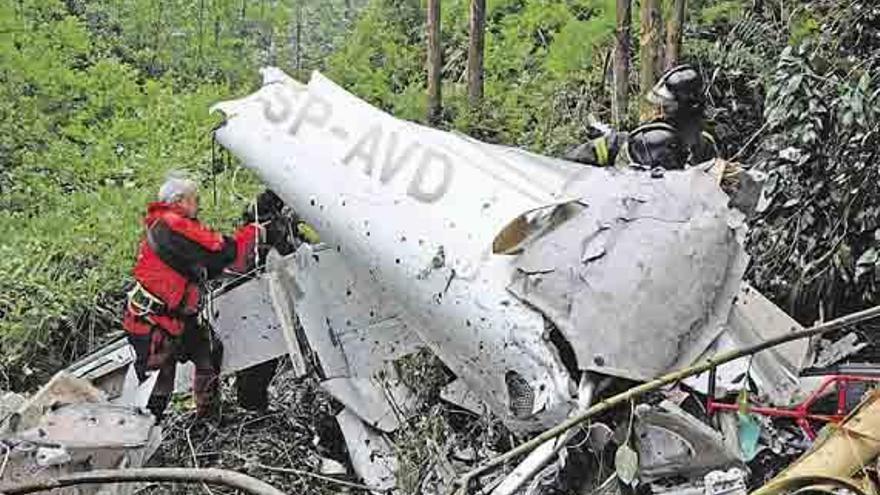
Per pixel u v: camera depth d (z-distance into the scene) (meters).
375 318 4.73
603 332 3.44
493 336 3.73
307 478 4.84
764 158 5.45
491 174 4.16
